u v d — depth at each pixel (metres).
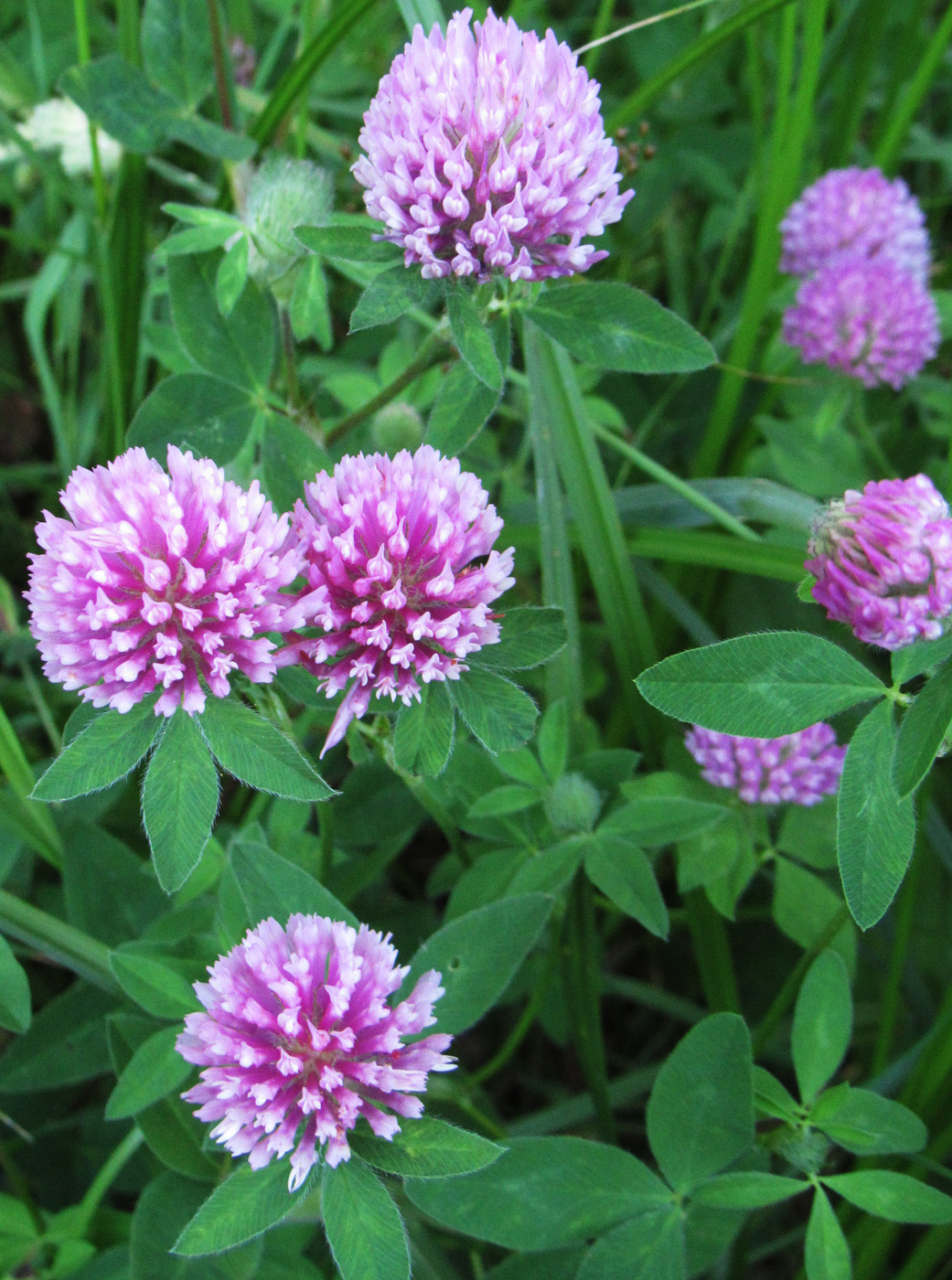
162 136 0.24
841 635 0.28
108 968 0.20
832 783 0.21
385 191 0.16
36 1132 0.23
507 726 0.16
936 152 0.33
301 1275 0.19
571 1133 0.25
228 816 0.26
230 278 0.19
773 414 0.31
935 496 0.15
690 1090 0.17
